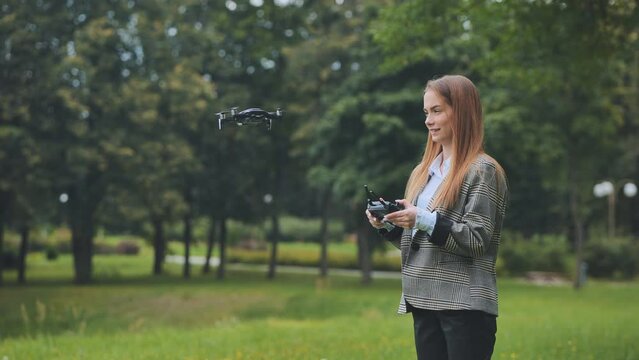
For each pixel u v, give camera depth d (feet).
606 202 136.05
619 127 102.06
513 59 36.27
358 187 81.61
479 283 10.11
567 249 133.18
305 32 94.99
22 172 81.61
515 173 84.23
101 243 177.37
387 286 91.09
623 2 30.60
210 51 101.71
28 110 82.38
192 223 118.01
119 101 85.56
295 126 102.68
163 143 92.63
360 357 24.58
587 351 25.75
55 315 55.83
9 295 74.23
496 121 72.43
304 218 207.92
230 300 69.67
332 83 96.84
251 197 110.42
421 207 10.84
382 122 78.07
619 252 117.50
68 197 91.40
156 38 93.45
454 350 10.11
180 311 62.03
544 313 49.52
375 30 36.29
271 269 110.63
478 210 10.02
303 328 37.09
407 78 82.74
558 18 30.83
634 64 77.36
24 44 81.61
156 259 117.39
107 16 90.17
